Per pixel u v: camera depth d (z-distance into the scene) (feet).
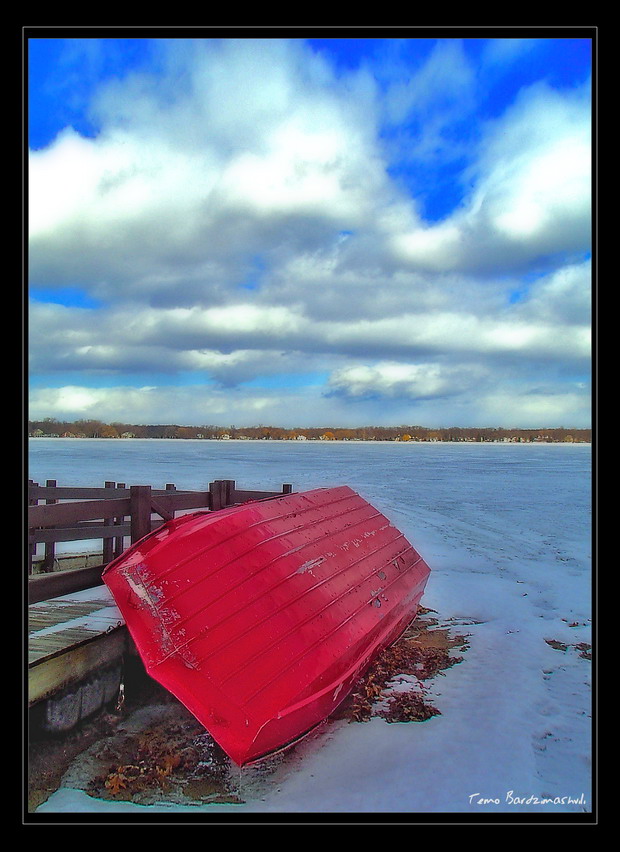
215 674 15.47
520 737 17.81
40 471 112.98
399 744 17.52
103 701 19.22
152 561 17.49
